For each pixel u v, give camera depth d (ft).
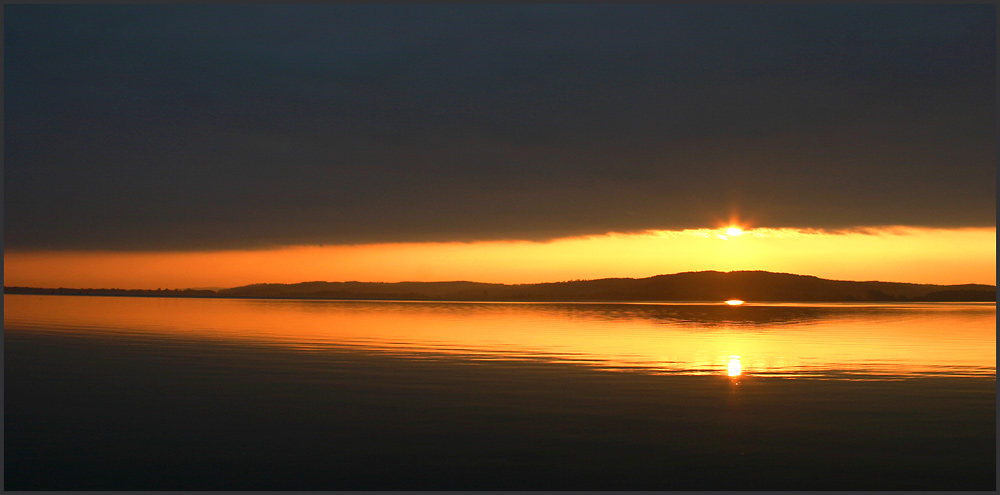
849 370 55.52
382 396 43.57
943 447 31.94
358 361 60.90
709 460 30.01
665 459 30.14
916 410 39.45
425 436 33.65
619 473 28.32
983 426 35.70
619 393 44.75
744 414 38.37
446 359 62.64
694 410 39.47
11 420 36.83
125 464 29.30
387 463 29.53
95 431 34.47
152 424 35.94
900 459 30.17
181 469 28.68
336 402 41.65
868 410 39.50
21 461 29.68
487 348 72.74
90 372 53.11
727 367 57.11
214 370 54.60
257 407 40.09
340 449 31.50
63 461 29.68
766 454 30.89
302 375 52.19
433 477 27.78
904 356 65.16
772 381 49.67
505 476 27.94
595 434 34.12
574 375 52.49
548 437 33.53
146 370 54.39
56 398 42.60
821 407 40.37
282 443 32.45
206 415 38.01
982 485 26.96
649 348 72.95
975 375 52.70
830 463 29.63
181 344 75.25
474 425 35.86
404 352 68.44
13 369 54.54
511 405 40.83
